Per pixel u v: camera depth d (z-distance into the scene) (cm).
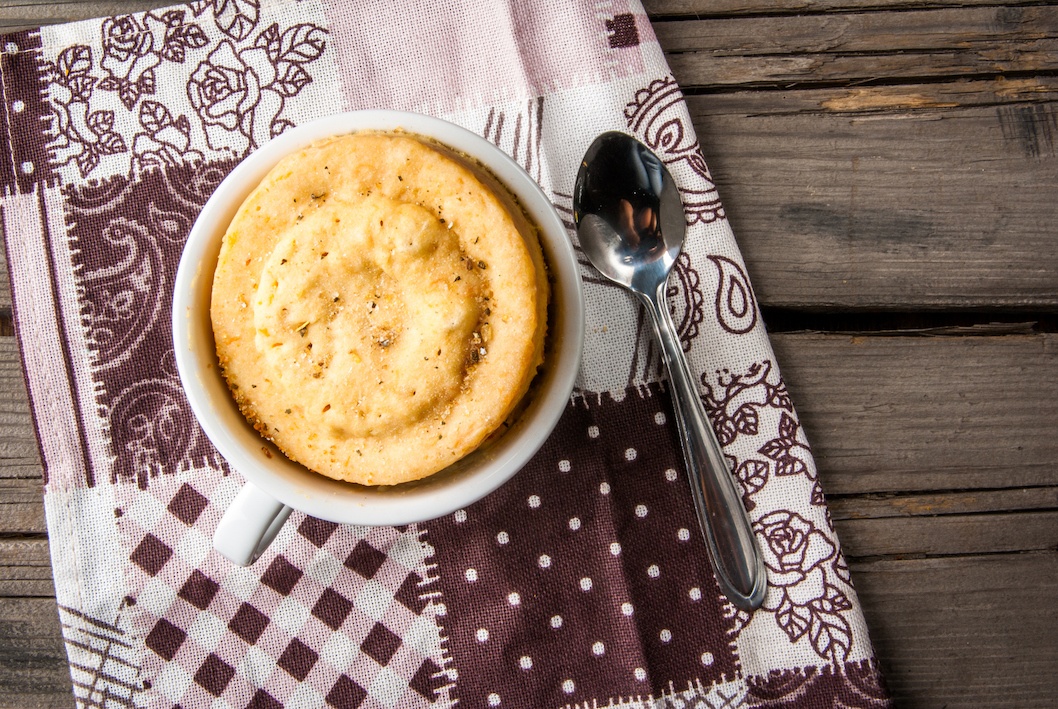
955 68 42
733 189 42
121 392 41
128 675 40
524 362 35
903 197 41
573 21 41
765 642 40
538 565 41
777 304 41
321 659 41
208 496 41
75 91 41
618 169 40
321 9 41
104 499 40
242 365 35
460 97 41
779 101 42
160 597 40
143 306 41
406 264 35
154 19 41
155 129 41
